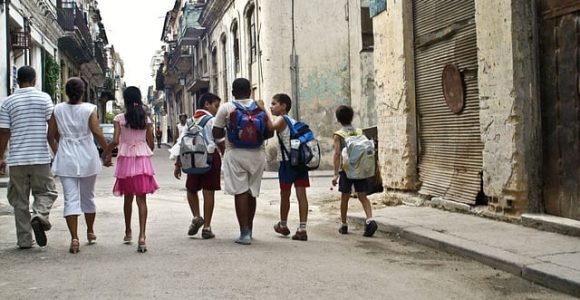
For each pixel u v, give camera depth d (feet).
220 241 23.56
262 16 65.26
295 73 64.80
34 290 15.90
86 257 20.30
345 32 65.77
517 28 24.03
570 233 21.49
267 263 19.21
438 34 30.35
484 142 26.21
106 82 163.43
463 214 27.50
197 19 109.40
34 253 21.09
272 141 64.49
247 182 23.09
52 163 22.70
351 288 16.20
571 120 22.41
